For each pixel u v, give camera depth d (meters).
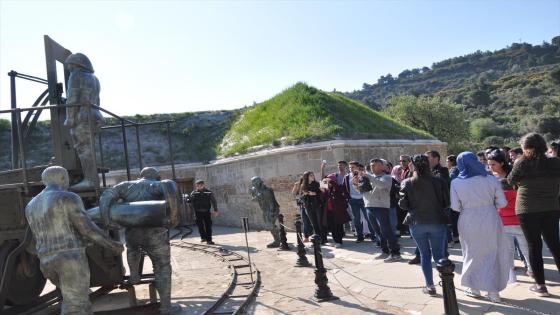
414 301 6.41
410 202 6.58
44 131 25.06
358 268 8.86
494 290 5.80
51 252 5.12
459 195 6.00
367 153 17.38
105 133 25.59
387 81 195.25
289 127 19.19
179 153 24.17
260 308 7.01
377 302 6.70
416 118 44.88
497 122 81.44
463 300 6.05
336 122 18.34
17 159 8.25
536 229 5.85
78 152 7.33
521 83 108.56
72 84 7.27
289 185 17.34
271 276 9.23
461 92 116.19
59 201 5.11
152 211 6.11
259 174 18.61
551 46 171.62
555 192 5.83
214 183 22.00
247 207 19.41
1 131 24.34
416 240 6.61
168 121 9.45
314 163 16.75
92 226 5.24
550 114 74.38
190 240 16.61
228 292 8.08
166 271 6.71
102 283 7.52
